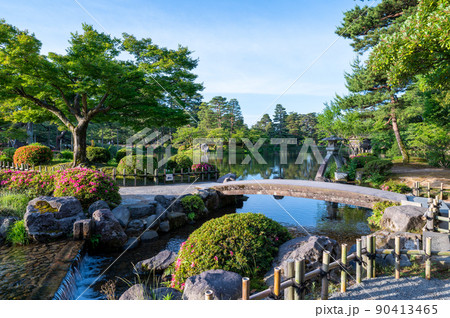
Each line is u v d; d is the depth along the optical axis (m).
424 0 5.87
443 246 4.92
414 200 8.30
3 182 8.91
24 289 4.04
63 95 14.44
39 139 36.03
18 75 12.48
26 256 5.33
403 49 5.94
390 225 6.84
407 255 4.69
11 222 6.49
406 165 18.48
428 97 16.47
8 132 23.05
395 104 18.64
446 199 9.66
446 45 5.20
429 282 3.85
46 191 8.70
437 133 16.83
